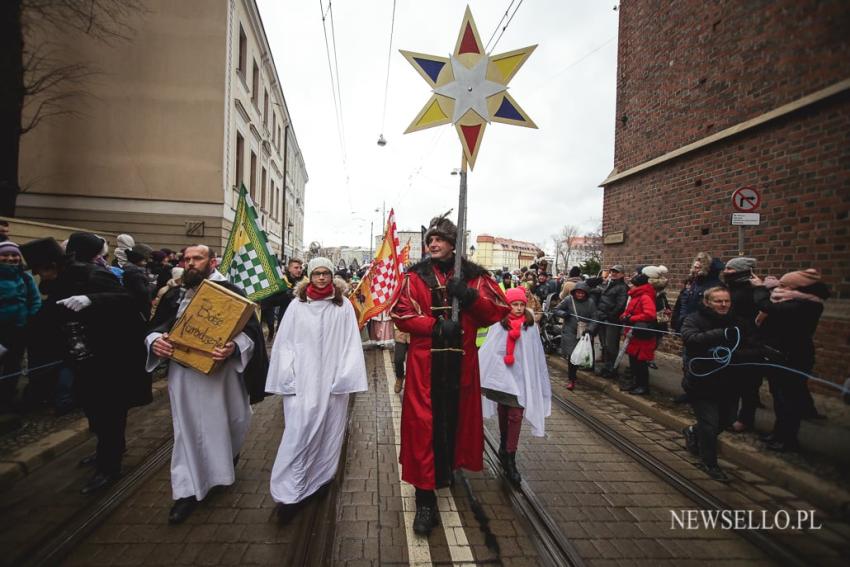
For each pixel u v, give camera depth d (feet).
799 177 16.76
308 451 9.18
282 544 8.16
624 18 29.81
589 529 8.98
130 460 11.36
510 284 27.50
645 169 26.81
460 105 9.98
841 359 15.01
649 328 17.83
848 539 8.65
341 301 10.18
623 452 13.00
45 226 25.31
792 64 17.13
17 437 11.85
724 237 20.65
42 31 35.50
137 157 38.52
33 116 36.11
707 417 11.27
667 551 8.29
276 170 71.36
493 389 11.27
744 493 10.45
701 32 22.41
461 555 8.02
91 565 7.42
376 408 16.51
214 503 9.50
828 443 12.27
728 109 20.56
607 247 31.65
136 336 10.04
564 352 22.12
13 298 13.39
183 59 38.91
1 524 8.48
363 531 8.68
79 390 9.54
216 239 39.32
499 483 10.96
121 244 20.85
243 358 9.39
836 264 15.35
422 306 9.57
